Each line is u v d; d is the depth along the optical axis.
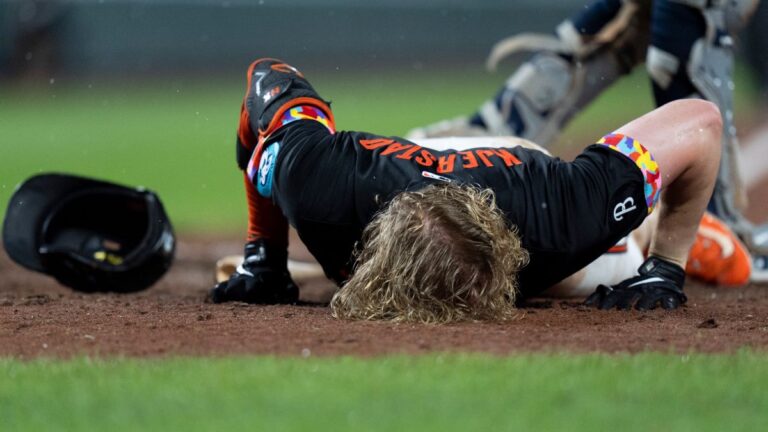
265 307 14.98
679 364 10.98
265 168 13.11
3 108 83.62
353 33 106.38
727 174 20.00
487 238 12.05
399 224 12.13
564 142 57.34
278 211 15.30
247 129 14.32
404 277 12.40
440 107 78.25
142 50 98.25
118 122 76.31
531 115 22.59
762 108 72.25
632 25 21.78
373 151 12.67
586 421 9.05
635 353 11.68
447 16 109.31
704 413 9.37
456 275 12.28
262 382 10.20
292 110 13.26
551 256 12.48
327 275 14.00
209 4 100.69
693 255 19.19
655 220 17.16
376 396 9.73
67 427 9.09
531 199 12.36
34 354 11.91
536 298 15.92
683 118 13.35
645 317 13.92
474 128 22.75
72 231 18.27
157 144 64.38
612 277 15.84
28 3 88.56
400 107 78.69
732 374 10.62
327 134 12.96
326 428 8.83
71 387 10.28
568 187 12.42
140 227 18.61
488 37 110.88
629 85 93.06
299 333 12.60
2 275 24.48
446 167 12.53
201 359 11.26
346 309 13.29
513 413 9.24
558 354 11.43
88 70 95.62
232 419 9.13
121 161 56.59
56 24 90.12
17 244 18.00
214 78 100.69
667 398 9.78
